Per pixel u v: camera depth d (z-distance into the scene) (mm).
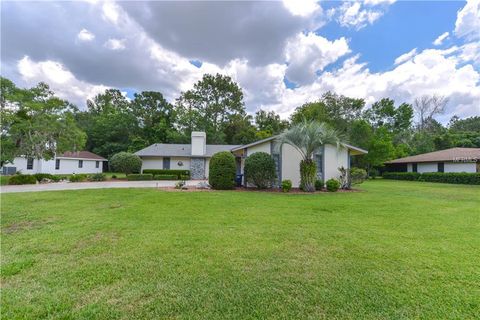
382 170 28438
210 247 3945
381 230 5000
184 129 35781
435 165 22297
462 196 10539
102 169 31891
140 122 36562
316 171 12859
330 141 11914
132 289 2641
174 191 11531
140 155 23859
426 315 2238
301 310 2307
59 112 18031
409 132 34344
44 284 2721
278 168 13656
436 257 3562
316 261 3414
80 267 3162
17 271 3018
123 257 3510
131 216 6109
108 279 2854
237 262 3369
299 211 6879
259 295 2549
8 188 12570
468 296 2529
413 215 6449
